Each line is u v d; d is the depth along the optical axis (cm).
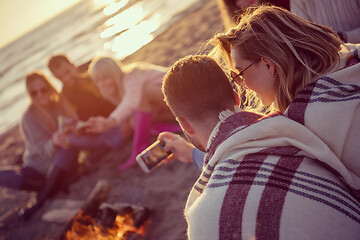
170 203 294
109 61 353
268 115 84
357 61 93
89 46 1898
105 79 352
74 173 386
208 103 92
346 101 77
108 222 266
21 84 1752
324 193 75
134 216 275
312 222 72
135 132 357
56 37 3275
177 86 92
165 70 387
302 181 76
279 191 74
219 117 92
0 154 650
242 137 82
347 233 73
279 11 91
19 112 1146
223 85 93
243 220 73
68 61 389
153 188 319
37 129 382
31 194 417
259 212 73
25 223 356
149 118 359
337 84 81
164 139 162
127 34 1684
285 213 72
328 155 77
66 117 361
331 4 144
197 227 79
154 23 1505
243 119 89
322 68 87
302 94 83
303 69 87
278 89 93
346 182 78
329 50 87
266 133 81
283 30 89
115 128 373
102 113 402
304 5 149
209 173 86
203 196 81
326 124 78
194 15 1077
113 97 367
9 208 400
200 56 96
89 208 277
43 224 341
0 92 1802
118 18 2547
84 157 399
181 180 317
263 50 89
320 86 82
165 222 275
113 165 379
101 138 370
